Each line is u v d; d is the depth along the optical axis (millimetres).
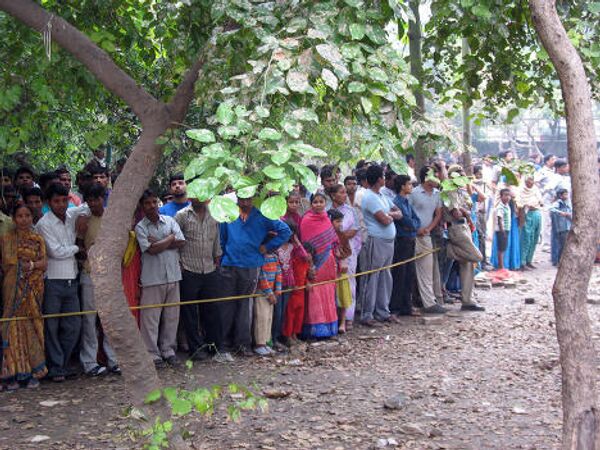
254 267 8156
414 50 8727
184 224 7945
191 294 8039
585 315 3514
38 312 6988
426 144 4379
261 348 8383
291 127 3352
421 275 10617
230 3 4047
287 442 5598
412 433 5793
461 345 8742
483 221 13383
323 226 8953
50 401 6586
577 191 3510
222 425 5965
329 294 9062
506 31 5254
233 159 3254
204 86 4352
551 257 15852
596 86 5695
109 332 4457
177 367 7754
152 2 6691
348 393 6887
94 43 4898
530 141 36562
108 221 4531
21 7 4734
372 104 3881
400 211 10172
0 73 5828
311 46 3742
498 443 5602
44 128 6641
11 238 6945
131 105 4789
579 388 3500
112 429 5902
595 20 5641
